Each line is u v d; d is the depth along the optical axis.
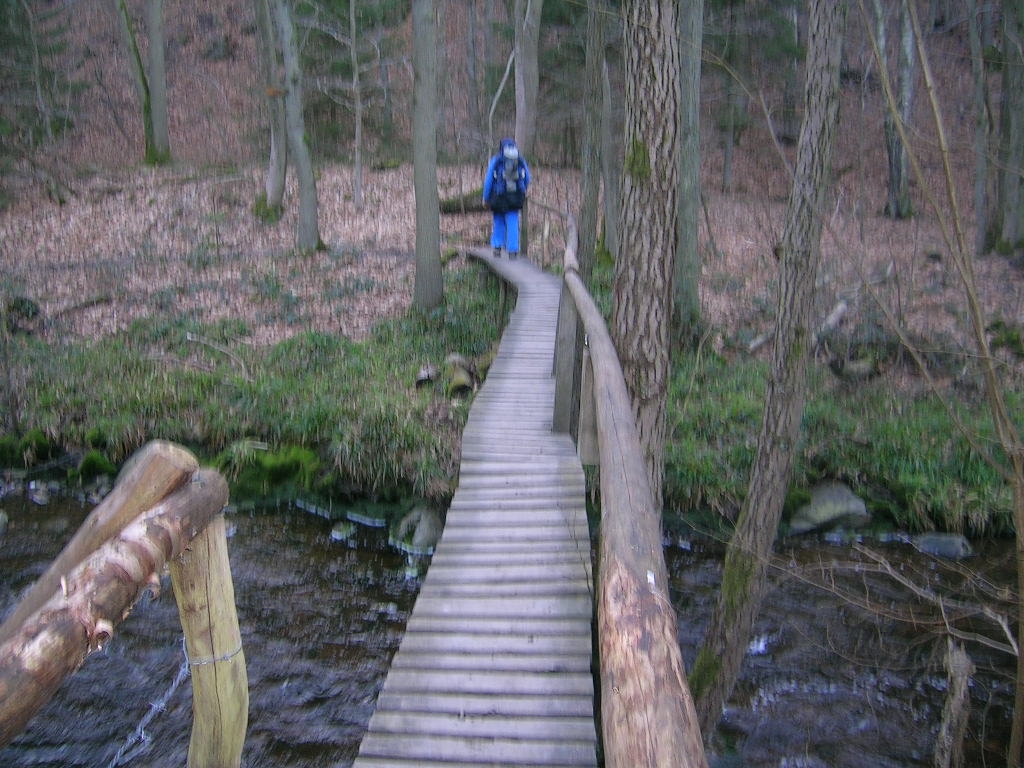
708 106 25.17
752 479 6.32
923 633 7.66
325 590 8.23
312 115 25.09
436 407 10.55
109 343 12.27
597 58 9.77
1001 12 17.47
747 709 6.81
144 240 16.83
